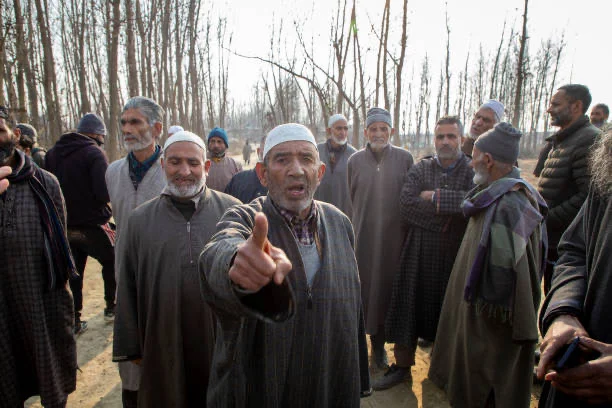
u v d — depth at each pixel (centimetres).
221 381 133
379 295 313
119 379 301
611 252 120
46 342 215
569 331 119
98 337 361
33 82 995
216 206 212
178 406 190
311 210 151
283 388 136
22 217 210
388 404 269
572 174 275
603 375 106
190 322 194
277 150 144
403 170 316
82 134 386
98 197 350
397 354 287
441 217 267
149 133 246
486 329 208
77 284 360
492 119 330
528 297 196
